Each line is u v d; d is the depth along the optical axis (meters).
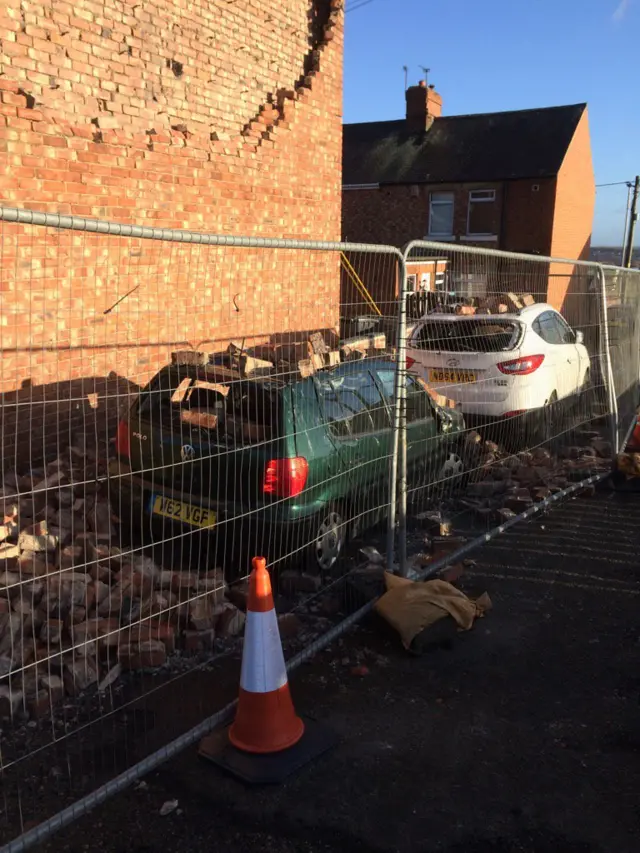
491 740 3.69
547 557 6.00
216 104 8.45
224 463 4.84
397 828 3.10
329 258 10.30
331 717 3.86
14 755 3.46
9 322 6.06
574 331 9.66
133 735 3.65
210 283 8.23
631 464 7.75
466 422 8.11
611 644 4.67
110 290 6.95
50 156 6.35
